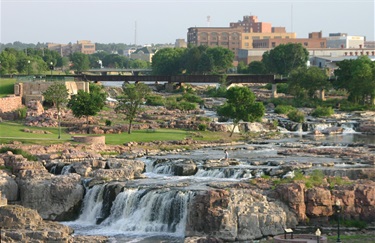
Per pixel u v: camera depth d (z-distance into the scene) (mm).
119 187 153500
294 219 137375
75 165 170000
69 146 195500
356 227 136625
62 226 139750
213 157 188375
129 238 139375
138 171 171875
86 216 155250
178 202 144500
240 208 134625
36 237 125500
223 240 131500
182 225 143375
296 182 142250
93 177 164500
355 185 141250
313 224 138250
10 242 122188
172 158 184875
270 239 130500
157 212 146750
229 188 146375
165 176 170500
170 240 137250
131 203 150125
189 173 171500
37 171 163000
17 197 157875
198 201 137750
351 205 138750
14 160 169125
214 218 134000
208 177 167875
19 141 198875
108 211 153000
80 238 132250
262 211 135000
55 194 155375
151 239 138375
